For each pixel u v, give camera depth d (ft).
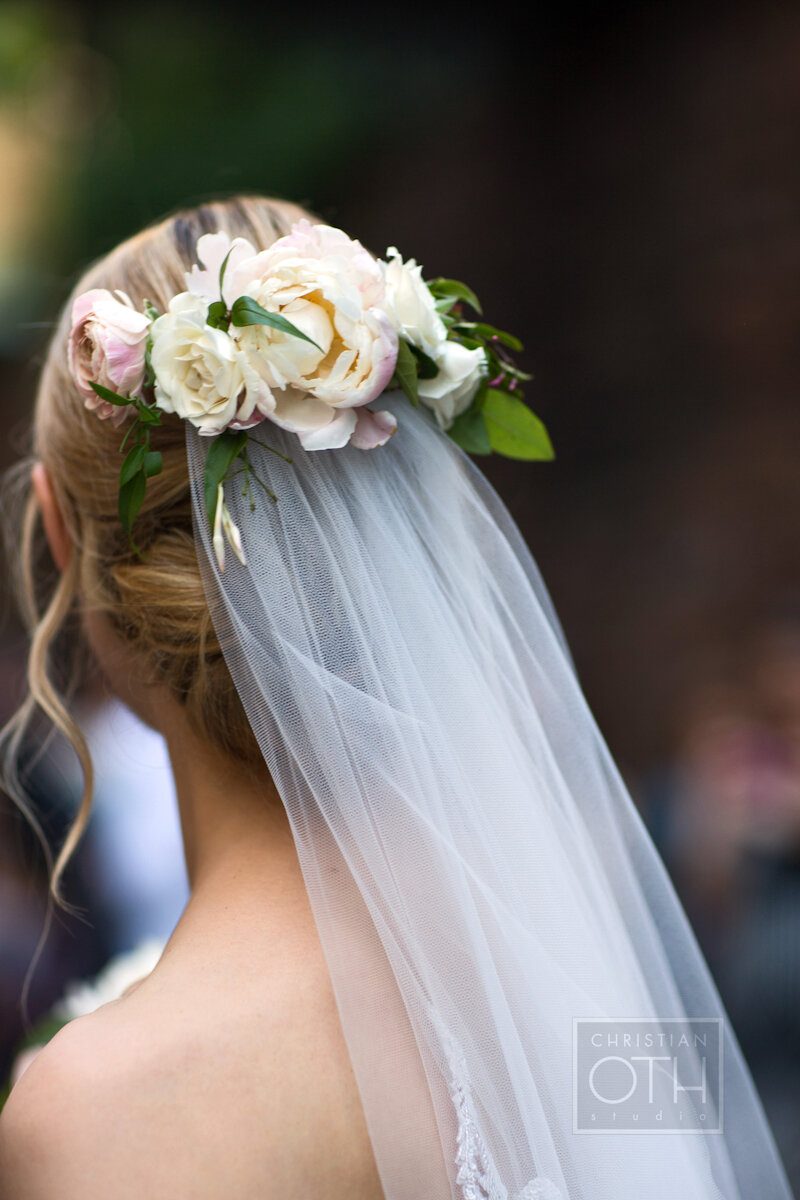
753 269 22.89
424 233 25.86
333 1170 2.86
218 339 3.15
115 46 25.93
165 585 3.40
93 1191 2.74
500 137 25.50
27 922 9.32
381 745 3.20
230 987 3.02
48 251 25.82
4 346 22.76
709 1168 3.63
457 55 25.57
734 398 23.25
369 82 25.80
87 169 26.22
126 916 9.78
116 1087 2.83
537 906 3.29
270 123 25.91
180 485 3.45
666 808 13.61
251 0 25.27
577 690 3.82
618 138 24.47
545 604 3.95
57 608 3.98
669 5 23.62
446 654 3.36
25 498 5.18
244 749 3.40
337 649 3.26
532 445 4.00
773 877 11.96
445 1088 2.96
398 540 3.41
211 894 3.30
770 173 22.77
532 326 25.12
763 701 13.56
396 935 3.06
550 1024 3.20
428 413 3.66
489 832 3.29
